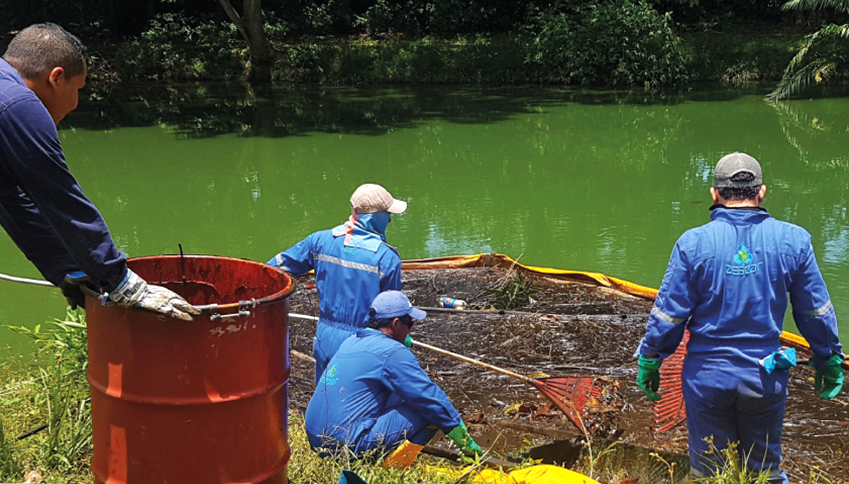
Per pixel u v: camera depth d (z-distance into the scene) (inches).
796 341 216.7
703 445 129.4
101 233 91.4
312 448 136.6
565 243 345.4
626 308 254.5
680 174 496.7
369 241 156.4
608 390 187.9
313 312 246.4
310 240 160.6
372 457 130.6
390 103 824.9
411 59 997.8
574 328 234.5
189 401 99.0
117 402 100.9
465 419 179.6
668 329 126.2
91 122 717.9
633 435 170.6
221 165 530.9
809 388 192.1
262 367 104.3
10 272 301.9
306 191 456.1
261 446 107.0
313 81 1018.1
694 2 1073.5
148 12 1181.7
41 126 88.5
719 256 123.0
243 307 99.5
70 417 139.6
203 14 1169.4
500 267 298.0
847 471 155.0
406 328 141.3
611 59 935.0
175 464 101.2
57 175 89.3
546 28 962.7
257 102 842.8
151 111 784.9
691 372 128.3
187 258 119.5
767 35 1082.1
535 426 176.2
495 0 1186.0
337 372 136.3
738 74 945.5
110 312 98.5
